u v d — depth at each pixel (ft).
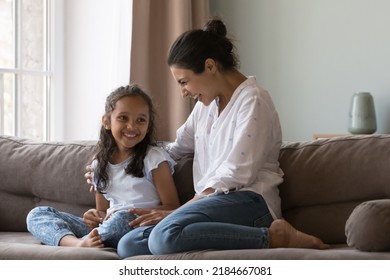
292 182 8.30
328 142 8.41
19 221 9.73
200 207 7.39
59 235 8.09
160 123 14.05
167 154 8.86
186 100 13.99
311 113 15.15
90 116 13.94
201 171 8.54
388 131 14.46
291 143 8.79
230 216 7.46
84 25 14.06
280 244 7.11
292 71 15.29
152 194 8.75
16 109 13.42
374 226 6.43
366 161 7.93
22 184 9.78
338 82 14.88
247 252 6.53
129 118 8.61
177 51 8.09
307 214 8.20
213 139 8.30
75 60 14.15
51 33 14.01
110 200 8.93
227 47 8.32
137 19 13.35
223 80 8.25
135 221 7.82
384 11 14.42
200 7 14.62
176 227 6.95
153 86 14.03
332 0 14.87
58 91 14.07
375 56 14.53
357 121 13.76
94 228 8.48
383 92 14.49
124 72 13.30
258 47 15.60
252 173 7.72
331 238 8.00
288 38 15.29
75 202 9.53
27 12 13.62
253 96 8.00
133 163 8.70
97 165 8.91
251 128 7.79
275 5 15.38
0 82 13.07
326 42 14.96
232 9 15.81
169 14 14.05
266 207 7.79
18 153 9.95
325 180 8.09
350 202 8.03
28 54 13.65
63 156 9.68
